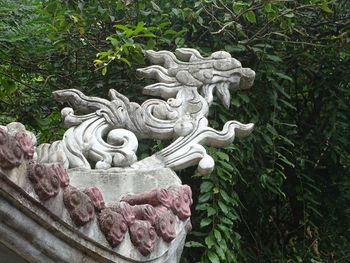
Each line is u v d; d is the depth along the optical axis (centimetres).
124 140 321
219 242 448
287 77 514
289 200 602
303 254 582
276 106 518
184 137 330
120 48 468
